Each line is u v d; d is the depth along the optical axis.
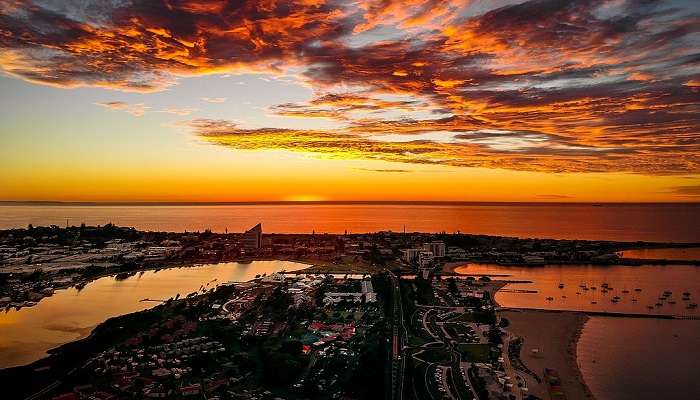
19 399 178.38
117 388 185.62
